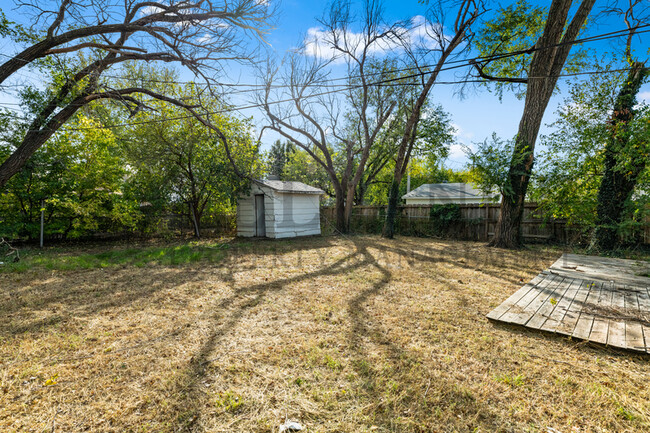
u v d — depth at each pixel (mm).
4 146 8484
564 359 2660
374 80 12797
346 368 2529
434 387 2260
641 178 7402
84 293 4621
